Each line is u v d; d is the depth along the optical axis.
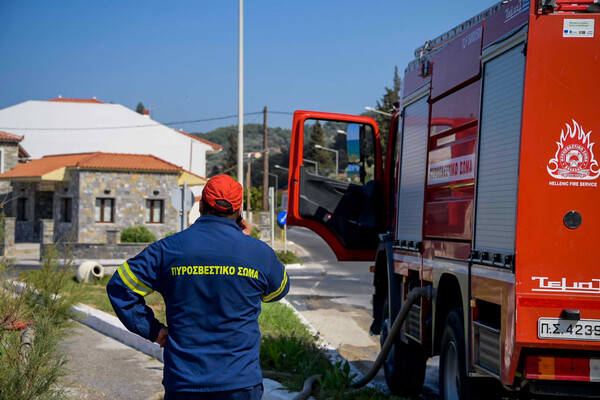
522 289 4.58
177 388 3.26
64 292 7.05
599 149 4.65
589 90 4.68
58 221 39.75
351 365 9.58
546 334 4.55
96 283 17.38
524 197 4.63
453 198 6.20
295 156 9.06
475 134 5.70
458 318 5.86
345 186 9.25
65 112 63.31
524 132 4.67
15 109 62.59
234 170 130.12
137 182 38.78
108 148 63.84
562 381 4.68
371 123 9.38
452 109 6.31
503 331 4.77
